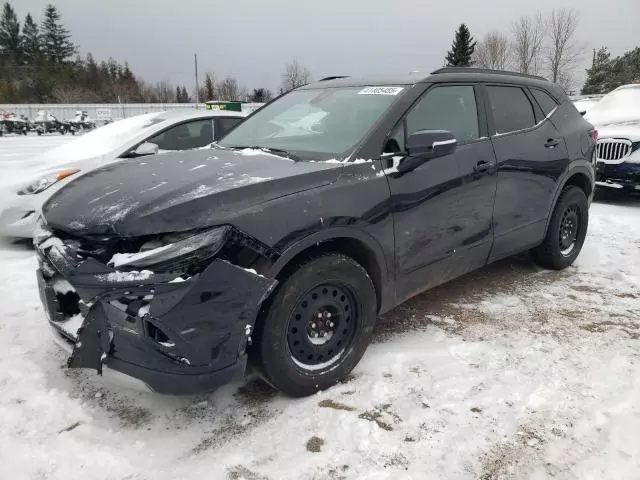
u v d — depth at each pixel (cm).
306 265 271
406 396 289
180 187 262
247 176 275
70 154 587
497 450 247
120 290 230
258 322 262
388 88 359
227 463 240
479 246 386
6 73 6969
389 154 320
